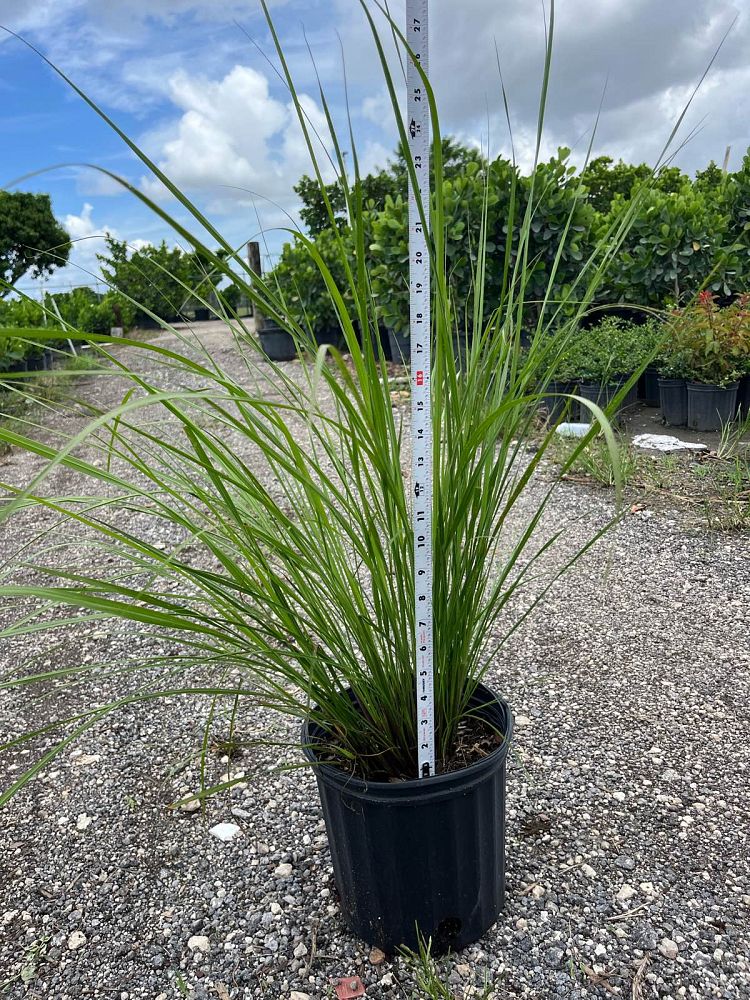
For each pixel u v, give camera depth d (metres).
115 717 2.59
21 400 7.75
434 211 1.22
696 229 6.35
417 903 1.51
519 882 1.76
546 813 1.97
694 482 4.30
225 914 1.76
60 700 2.73
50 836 2.07
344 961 1.59
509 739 1.51
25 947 1.72
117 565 3.88
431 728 1.44
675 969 1.53
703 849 1.83
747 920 1.63
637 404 6.30
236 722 2.51
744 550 3.48
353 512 1.44
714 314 5.30
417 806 1.40
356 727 1.57
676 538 3.64
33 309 9.73
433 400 1.46
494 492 1.51
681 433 5.36
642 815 1.95
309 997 1.52
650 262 6.46
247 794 2.16
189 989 1.57
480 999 1.47
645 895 1.71
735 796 2.00
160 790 2.22
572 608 3.06
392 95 0.94
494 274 6.24
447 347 1.24
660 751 2.20
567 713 2.39
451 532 1.37
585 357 5.52
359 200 1.06
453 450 1.37
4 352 8.27
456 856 1.48
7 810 2.18
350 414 1.18
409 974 1.54
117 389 8.80
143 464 1.30
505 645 2.82
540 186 5.93
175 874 1.89
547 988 1.50
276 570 2.21
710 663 2.63
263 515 1.48
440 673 1.51
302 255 9.12
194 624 1.27
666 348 5.45
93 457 6.16
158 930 1.73
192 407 1.14
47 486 5.47
